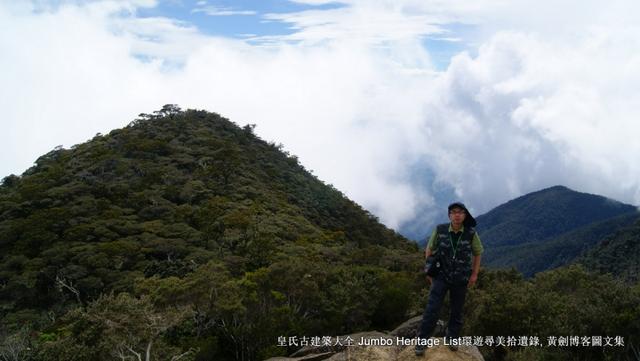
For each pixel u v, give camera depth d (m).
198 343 26.05
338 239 65.25
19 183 70.81
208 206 59.84
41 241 50.06
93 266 44.72
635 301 18.38
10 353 25.62
